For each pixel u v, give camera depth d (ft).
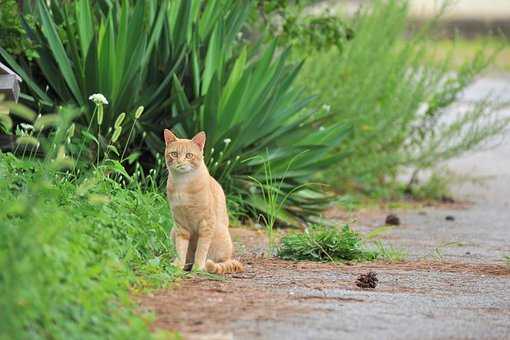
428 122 75.77
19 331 22.33
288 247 41.86
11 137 42.06
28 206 25.88
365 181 70.90
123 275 30.60
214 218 36.58
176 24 51.85
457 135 73.05
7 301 22.29
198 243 36.29
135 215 36.14
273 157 52.49
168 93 50.47
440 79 73.05
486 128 73.46
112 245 31.96
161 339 24.45
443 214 64.39
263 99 51.52
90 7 49.90
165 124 49.73
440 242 50.31
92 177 37.37
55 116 29.04
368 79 69.05
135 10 47.98
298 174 53.72
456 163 91.40
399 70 71.31
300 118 55.06
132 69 47.32
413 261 42.27
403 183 74.69
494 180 83.05
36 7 51.39
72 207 33.32
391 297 32.53
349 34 64.39
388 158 70.13
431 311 30.42
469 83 74.23
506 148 99.96
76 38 50.42
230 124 51.13
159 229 36.88
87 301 25.25
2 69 37.37
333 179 68.80
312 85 65.46
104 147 42.52
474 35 170.60
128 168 48.75
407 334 27.02
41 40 48.52
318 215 55.42
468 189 78.69
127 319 25.94
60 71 48.44
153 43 50.21
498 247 48.85
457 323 28.78
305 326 27.35
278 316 28.48
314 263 40.29
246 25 63.72
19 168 36.88
